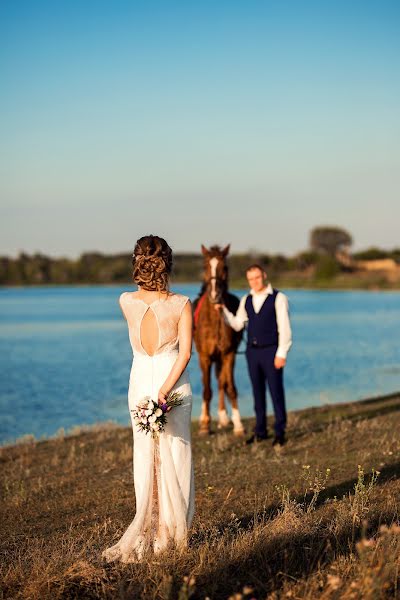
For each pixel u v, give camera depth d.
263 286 9.57
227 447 9.42
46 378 21.41
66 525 6.04
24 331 42.69
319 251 138.88
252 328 9.54
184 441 4.52
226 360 10.45
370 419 11.14
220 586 4.13
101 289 153.50
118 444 10.14
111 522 5.98
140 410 4.32
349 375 20.23
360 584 3.73
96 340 36.25
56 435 11.71
